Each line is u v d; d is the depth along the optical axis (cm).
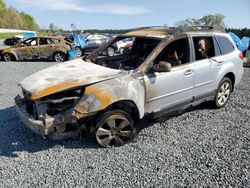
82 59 552
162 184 346
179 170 377
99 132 423
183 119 565
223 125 537
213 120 562
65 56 1650
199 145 450
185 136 484
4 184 345
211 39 580
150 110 472
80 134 426
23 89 427
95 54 555
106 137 431
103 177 360
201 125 536
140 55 527
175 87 497
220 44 598
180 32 519
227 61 603
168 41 489
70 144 447
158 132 499
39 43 1631
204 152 427
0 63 1528
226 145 451
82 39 1998
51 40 1634
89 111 395
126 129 446
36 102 398
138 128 489
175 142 460
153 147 441
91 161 398
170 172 372
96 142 439
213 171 375
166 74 479
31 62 1600
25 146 444
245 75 1041
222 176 363
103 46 573
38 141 460
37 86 408
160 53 484
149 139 470
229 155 418
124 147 441
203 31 567
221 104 631
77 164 390
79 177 360
